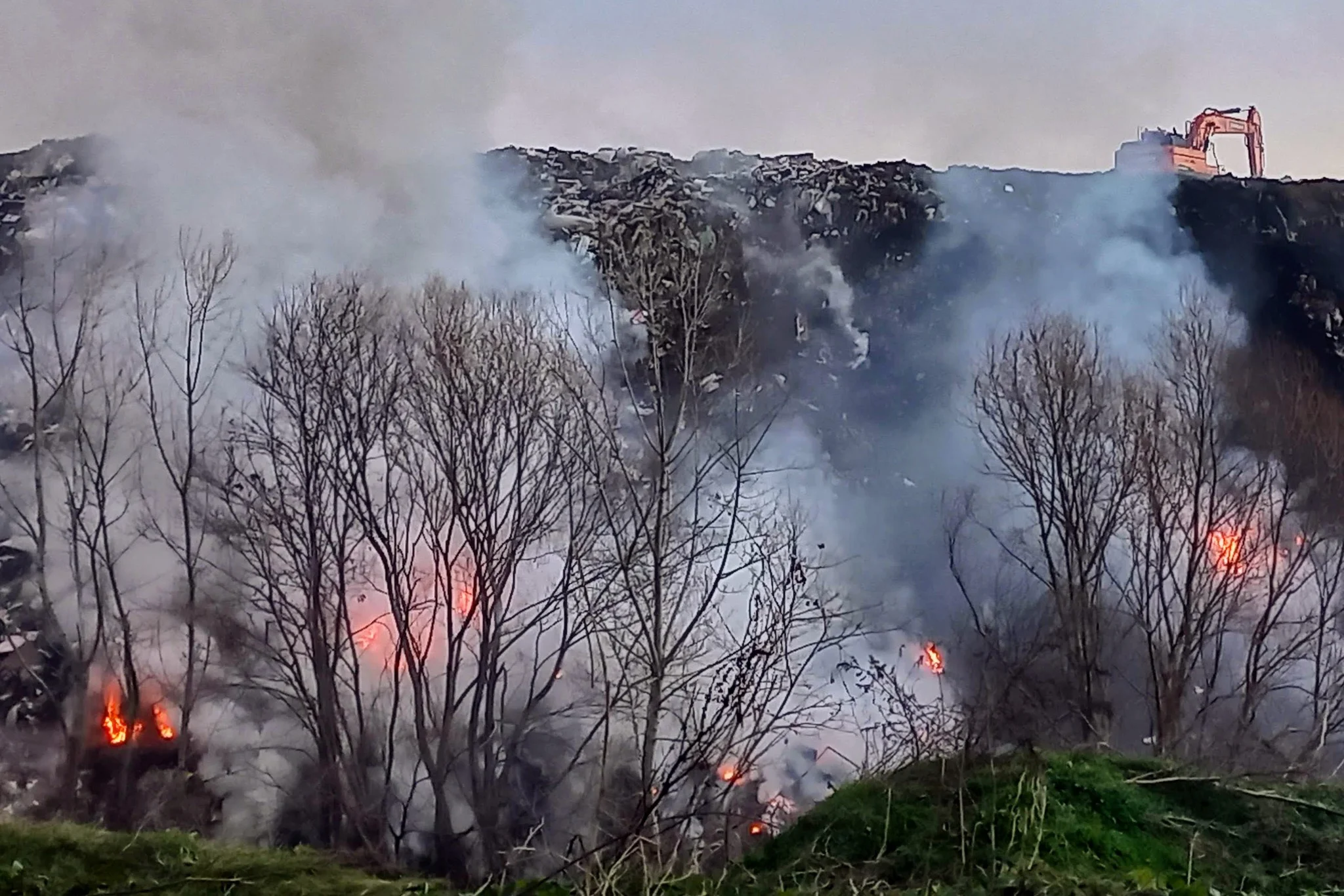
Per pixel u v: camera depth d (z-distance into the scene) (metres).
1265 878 5.95
